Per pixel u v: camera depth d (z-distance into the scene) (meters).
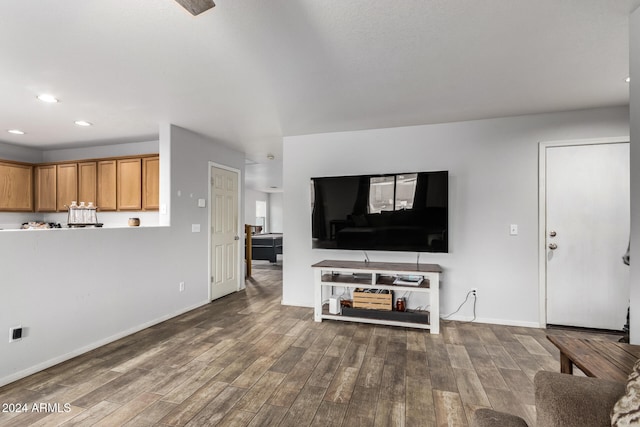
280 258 9.28
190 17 1.63
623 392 1.02
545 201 3.20
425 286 3.18
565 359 1.41
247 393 2.04
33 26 1.69
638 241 1.57
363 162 3.76
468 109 3.06
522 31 1.78
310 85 2.51
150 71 2.26
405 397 1.99
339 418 1.79
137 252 3.19
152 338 2.98
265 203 12.42
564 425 0.98
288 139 4.06
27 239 2.27
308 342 2.87
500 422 1.02
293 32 1.79
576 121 3.11
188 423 1.74
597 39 1.86
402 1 1.53
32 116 3.27
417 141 3.58
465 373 2.29
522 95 2.72
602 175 3.06
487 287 3.35
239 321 3.47
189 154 3.91
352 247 3.64
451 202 3.45
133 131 3.88
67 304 2.53
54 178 4.53
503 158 3.31
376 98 2.79
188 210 3.90
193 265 3.98
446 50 1.99
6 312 2.14
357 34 1.81
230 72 2.28
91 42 1.87
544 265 3.20
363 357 2.56
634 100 1.60
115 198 4.15
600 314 3.09
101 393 2.03
